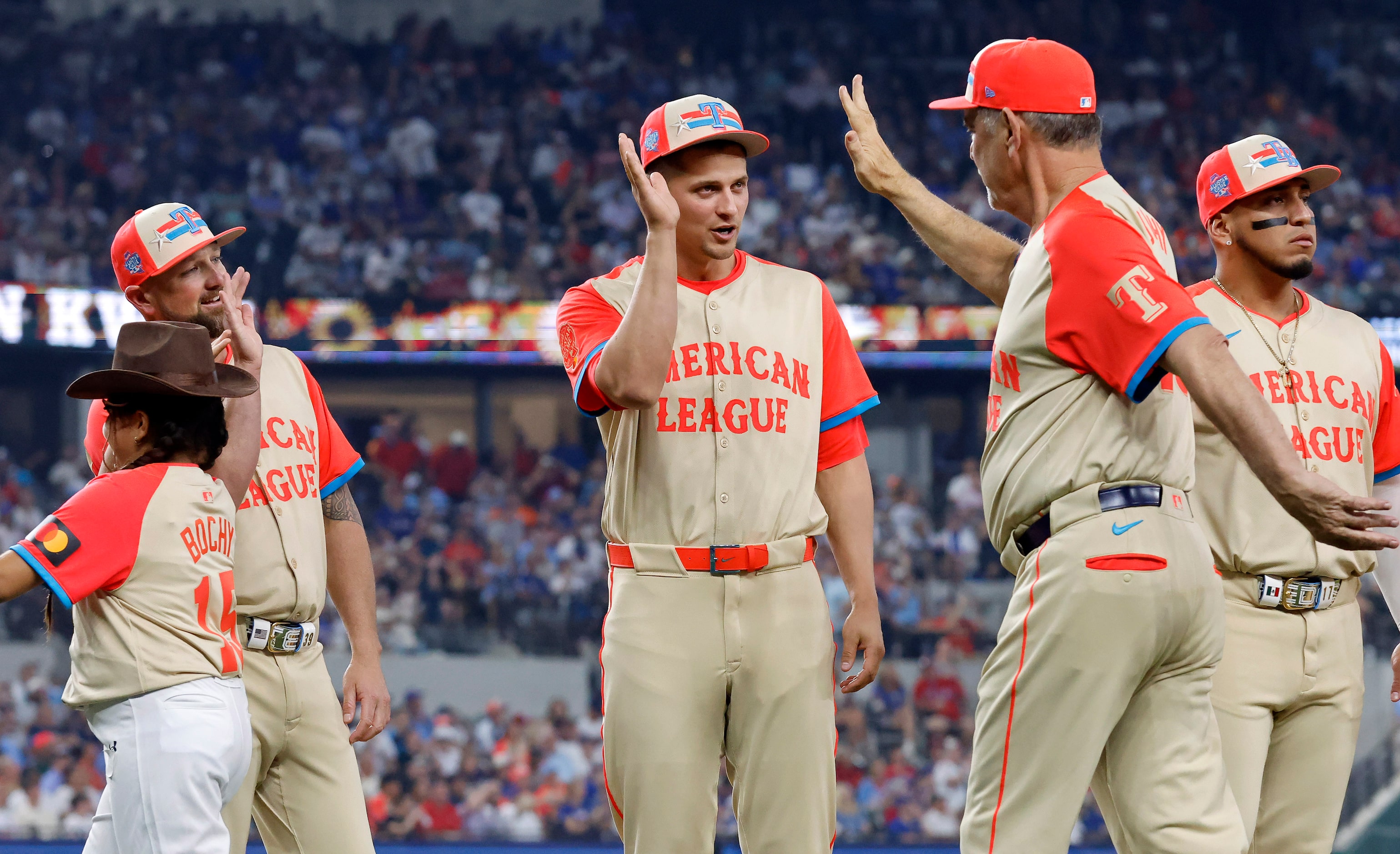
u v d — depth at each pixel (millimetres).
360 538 16672
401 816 49438
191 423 13156
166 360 13031
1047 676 11727
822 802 13242
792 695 13047
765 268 13992
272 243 73250
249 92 82875
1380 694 55062
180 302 15391
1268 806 15281
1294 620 14797
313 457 15766
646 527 13164
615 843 49125
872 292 72750
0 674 55812
